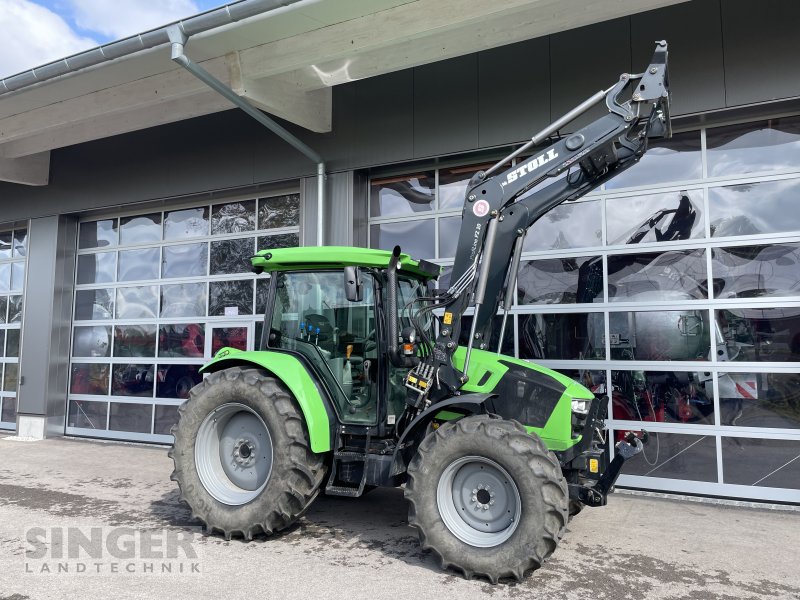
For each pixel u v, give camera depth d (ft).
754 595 10.85
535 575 11.67
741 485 17.70
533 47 20.27
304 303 14.90
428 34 17.69
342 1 17.34
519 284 21.13
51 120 25.11
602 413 14.30
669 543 13.73
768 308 17.89
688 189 19.17
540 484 11.01
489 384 13.05
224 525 13.55
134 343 29.12
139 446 27.27
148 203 28.32
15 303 32.58
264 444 14.10
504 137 20.54
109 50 19.95
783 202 18.03
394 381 14.07
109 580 11.27
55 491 18.47
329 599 10.46
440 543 11.65
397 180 23.53
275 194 26.07
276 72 19.89
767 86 17.35
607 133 13.04
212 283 27.40
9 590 10.80
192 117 24.84
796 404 17.33
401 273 15.42
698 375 18.52
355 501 17.40
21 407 30.30
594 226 20.30
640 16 18.84
